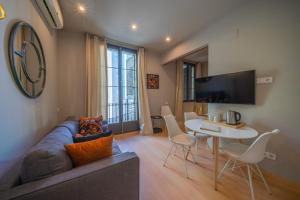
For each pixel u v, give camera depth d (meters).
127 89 3.98
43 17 1.84
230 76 2.24
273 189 1.58
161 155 2.47
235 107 2.25
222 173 1.87
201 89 2.74
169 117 2.28
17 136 1.16
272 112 1.82
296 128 1.62
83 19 2.55
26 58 1.31
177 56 3.77
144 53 4.11
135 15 2.43
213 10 2.28
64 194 0.76
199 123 2.09
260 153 1.37
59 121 2.93
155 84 4.44
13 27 1.09
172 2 2.09
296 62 1.61
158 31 3.02
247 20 2.07
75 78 3.11
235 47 2.24
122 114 3.87
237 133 1.58
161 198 1.45
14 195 0.66
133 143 3.11
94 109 3.19
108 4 2.12
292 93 1.64
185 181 1.73
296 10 1.60
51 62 2.27
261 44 1.91
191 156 2.40
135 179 1.07
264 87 1.89
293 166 1.63
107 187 0.92
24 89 1.25
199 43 2.98
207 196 1.48
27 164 0.78
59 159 0.89
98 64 3.26
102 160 1.01
